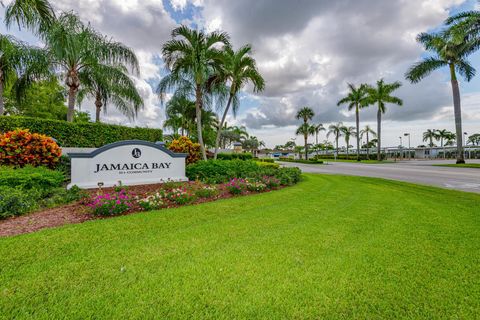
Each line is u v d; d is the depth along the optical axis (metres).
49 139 6.56
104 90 12.08
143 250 2.55
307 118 35.97
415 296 1.81
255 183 6.57
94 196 4.90
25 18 6.93
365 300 1.76
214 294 1.81
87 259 2.32
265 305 1.70
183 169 7.69
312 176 11.30
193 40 9.12
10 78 10.56
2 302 1.67
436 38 17.38
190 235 3.02
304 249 2.62
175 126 21.00
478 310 1.65
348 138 46.62
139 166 6.75
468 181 9.53
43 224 3.35
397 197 5.71
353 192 6.44
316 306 1.69
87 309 1.63
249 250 2.59
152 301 1.72
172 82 10.34
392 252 2.55
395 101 29.45
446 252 2.56
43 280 1.94
